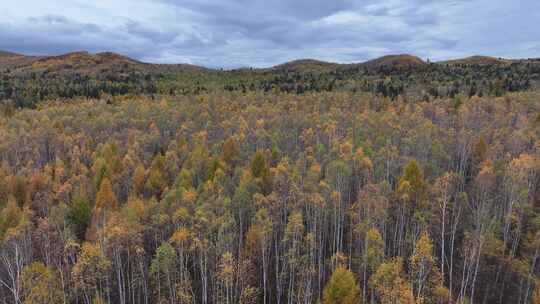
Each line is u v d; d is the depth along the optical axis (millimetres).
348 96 170000
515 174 57344
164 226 53812
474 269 52688
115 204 61312
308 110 142500
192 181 72938
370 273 51094
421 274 41688
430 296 43312
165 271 46656
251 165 70375
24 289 44438
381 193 57094
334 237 58906
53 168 84875
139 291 51719
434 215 54531
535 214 56938
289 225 49344
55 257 52281
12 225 55000
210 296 52219
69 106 159875
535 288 44406
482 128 98312
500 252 52000
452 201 62469
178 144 99438
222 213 53719
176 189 60250
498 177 63656
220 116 136125
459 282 52781
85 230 61312
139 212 55000
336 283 40469
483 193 60281
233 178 68750
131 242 50469
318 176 64438
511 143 80000
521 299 49062
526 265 47906
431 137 86562
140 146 100062
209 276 53031
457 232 59188
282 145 98188
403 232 60344
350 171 66125
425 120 104812
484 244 49094
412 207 57938
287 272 54531
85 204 62062
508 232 56469
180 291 46156
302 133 102812
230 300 50125
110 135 111688
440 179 58344
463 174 79250
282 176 61250
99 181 72938
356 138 90438
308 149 85688
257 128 106875
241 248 54562
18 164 89188
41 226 53812
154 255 51031
